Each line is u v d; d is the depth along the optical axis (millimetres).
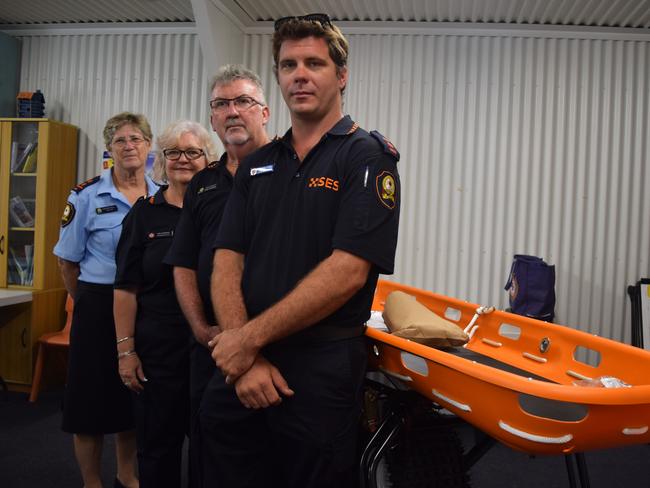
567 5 3955
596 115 4336
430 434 1825
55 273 4617
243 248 1666
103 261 2648
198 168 2318
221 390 1636
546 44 4344
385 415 1843
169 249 2209
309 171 1538
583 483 1977
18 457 3191
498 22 4320
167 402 2246
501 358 2189
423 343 1856
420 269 4500
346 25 4445
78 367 2578
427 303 2695
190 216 2104
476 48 4391
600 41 4309
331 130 1553
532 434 1361
